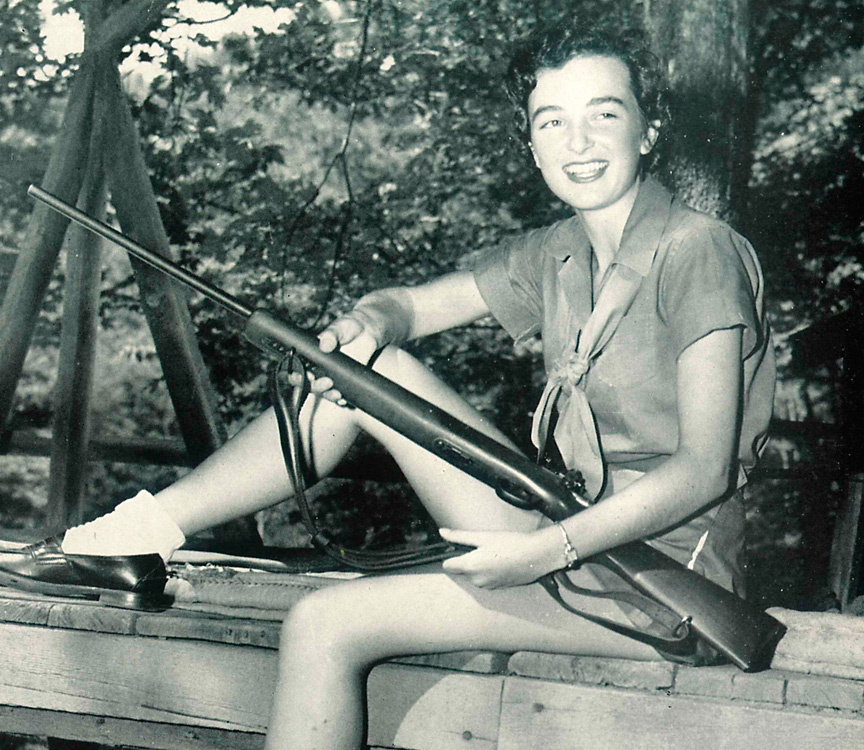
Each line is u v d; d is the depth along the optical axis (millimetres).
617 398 1932
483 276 2223
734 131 3838
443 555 1950
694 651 1908
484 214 7352
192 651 2145
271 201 7141
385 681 2021
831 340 5727
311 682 1856
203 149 7074
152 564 2176
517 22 7199
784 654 1992
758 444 1998
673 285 1865
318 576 2406
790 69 7711
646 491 1774
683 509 1784
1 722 2303
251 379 7184
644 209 1936
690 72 3840
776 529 7074
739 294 1821
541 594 1907
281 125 7680
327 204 7211
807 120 7711
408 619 1881
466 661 2004
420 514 7172
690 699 1900
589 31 1967
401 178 7414
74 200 4637
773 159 7637
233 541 4281
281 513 7328
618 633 1920
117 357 8406
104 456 4992
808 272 7523
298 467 2000
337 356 1975
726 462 1793
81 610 2199
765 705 1877
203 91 7000
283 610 2271
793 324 7516
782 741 1853
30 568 2215
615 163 1939
